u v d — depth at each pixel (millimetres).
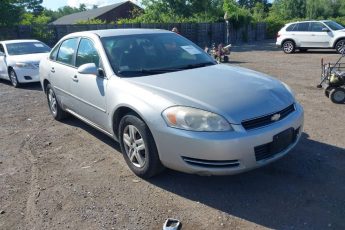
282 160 4391
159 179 4090
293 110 3961
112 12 50312
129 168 4422
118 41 4906
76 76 5184
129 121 4008
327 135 5207
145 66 4586
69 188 4000
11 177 4352
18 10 20406
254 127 3484
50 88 6488
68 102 5707
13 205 3707
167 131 3557
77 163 4668
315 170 4117
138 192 3844
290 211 3355
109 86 4371
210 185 3904
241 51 21734
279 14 57062
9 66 10781
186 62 4832
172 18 30047
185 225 3225
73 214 3490
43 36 21297
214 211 3426
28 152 5145
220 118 3398
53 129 6156
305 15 56844
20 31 20391
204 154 3402
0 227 3340
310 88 8633
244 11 31859
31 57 10875
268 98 3729
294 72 11523
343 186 3754
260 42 30797
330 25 18219
